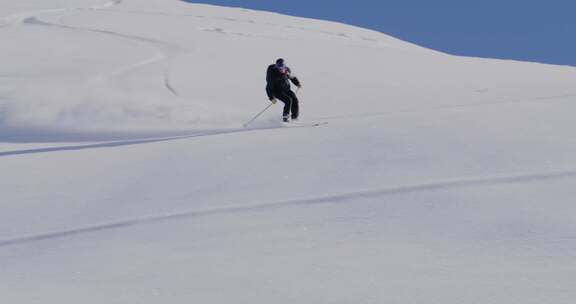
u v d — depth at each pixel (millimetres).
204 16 130250
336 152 22578
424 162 19438
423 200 15180
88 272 11594
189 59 72000
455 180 16688
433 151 21031
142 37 90875
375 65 73000
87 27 100125
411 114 31109
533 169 17344
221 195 17547
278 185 18156
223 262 11688
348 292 9820
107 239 14109
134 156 25406
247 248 12523
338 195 16297
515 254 11281
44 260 12797
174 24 111688
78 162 25031
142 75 61344
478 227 12961
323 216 14594
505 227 12836
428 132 25031
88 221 16078
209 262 11727
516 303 9000
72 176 22375
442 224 13336
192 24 113875
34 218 16891
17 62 67062
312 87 56625
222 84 58719
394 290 9812
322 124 30656
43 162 25578
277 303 9477
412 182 16938
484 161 18859
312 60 75750
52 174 22969
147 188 19422
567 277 9969
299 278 10578
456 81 59250
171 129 42031
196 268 11398
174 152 25453
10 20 110812
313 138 26344
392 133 25594
